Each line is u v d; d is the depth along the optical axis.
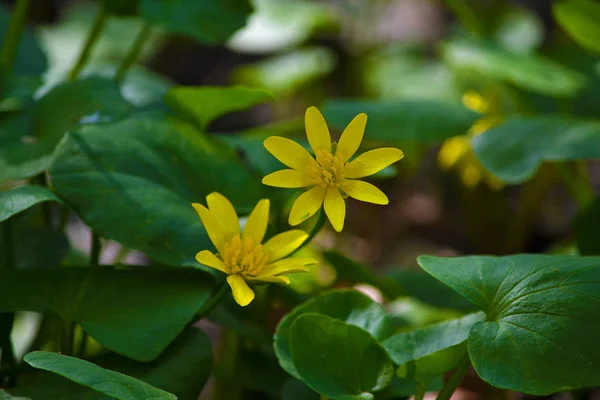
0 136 0.55
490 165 0.61
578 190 0.70
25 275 0.52
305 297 0.58
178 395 0.50
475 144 0.61
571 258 0.51
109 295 0.52
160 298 0.51
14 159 0.54
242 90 0.56
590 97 0.76
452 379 0.50
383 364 0.51
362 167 0.50
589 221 0.59
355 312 0.52
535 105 0.75
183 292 0.52
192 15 0.62
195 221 0.53
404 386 0.52
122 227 0.52
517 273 0.50
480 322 0.50
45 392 0.49
